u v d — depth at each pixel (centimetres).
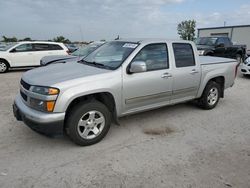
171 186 288
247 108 605
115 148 379
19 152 359
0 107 568
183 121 502
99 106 381
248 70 1055
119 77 394
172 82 471
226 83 604
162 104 475
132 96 416
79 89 353
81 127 375
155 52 447
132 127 463
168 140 412
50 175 304
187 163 339
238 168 330
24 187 280
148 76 429
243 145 399
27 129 439
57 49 1304
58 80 353
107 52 459
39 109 346
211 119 518
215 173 316
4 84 861
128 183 292
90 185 287
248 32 2633
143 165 331
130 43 448
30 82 363
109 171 316
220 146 393
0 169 314
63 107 342
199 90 541
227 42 1501
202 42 1484
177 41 487
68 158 346
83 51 952
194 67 512
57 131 346
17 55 1215
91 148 377
